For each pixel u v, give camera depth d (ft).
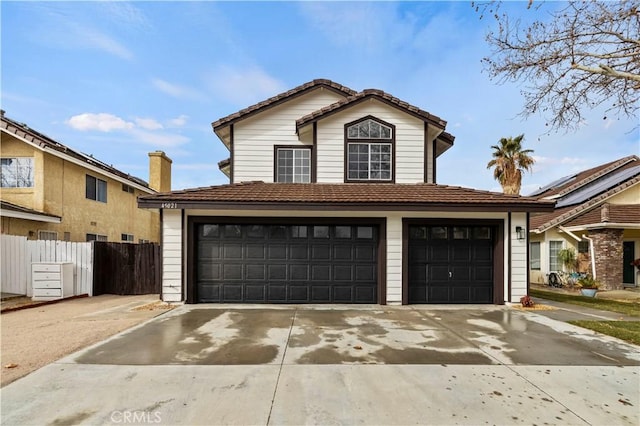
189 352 16.14
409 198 28.53
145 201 27.32
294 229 29.96
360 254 30.01
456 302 29.94
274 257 29.78
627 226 42.78
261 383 12.67
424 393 11.96
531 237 55.42
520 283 29.68
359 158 35.83
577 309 28.19
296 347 17.03
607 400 11.55
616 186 50.52
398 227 29.71
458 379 13.17
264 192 30.32
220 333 19.62
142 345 17.21
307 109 39.04
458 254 30.17
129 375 13.33
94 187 49.55
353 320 23.18
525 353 16.31
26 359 15.06
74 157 43.42
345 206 27.81
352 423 10.04
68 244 34.17
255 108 37.86
